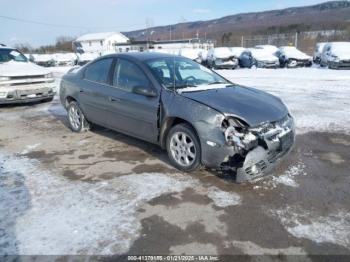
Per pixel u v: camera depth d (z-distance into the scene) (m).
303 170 4.47
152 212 3.45
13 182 4.24
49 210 3.53
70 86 6.34
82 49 77.31
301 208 3.49
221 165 3.98
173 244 2.93
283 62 23.33
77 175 4.43
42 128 6.99
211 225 3.21
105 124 5.75
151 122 4.71
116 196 3.81
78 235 3.08
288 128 4.27
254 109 4.09
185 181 4.17
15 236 3.08
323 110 8.17
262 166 3.84
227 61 23.22
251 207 3.53
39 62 39.12
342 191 3.86
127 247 2.90
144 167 4.65
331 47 21.20
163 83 4.68
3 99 8.56
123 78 5.23
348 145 5.49
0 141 6.11
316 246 2.88
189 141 4.30
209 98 4.25
